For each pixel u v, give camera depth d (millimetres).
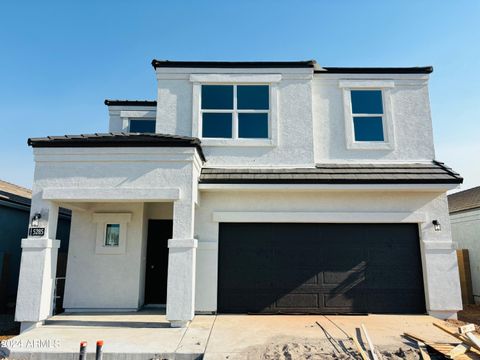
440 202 10727
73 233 11180
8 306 12945
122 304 10750
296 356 6617
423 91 12000
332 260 10555
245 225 10758
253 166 11297
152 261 11766
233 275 10445
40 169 9180
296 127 11516
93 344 7223
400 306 10328
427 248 10414
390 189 10242
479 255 14711
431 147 11711
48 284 8891
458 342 7469
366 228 10766
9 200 13539
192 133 11414
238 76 11711
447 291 10141
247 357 6590
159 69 11773
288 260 10547
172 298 8625
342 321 9250
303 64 11703
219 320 9305
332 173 10641
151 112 14742
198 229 10562
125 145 9203
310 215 10602
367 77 12055
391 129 11766
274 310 10234
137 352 6793
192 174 9164
